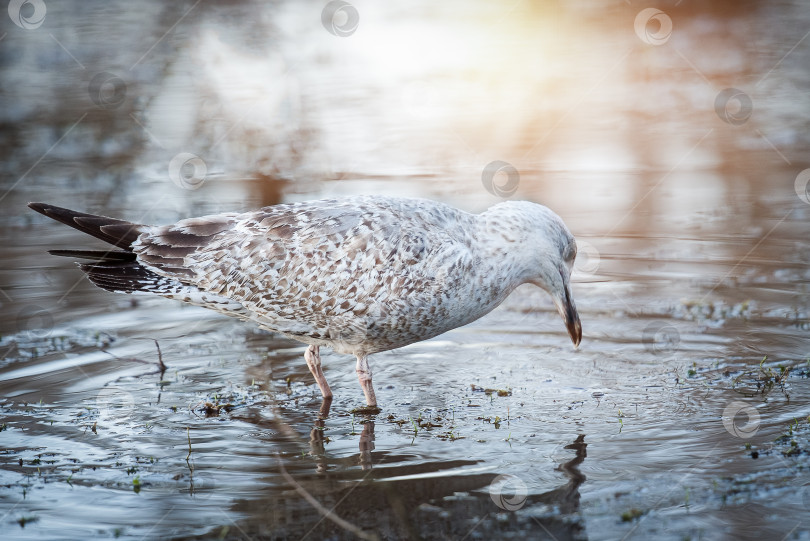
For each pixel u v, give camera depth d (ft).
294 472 16.72
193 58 54.44
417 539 14.40
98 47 56.39
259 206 33.60
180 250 19.44
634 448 17.25
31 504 15.64
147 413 19.57
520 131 44.04
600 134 43.32
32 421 19.04
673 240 30.32
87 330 24.44
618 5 66.03
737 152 40.09
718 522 14.56
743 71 51.67
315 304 19.06
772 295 25.49
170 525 14.98
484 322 25.08
